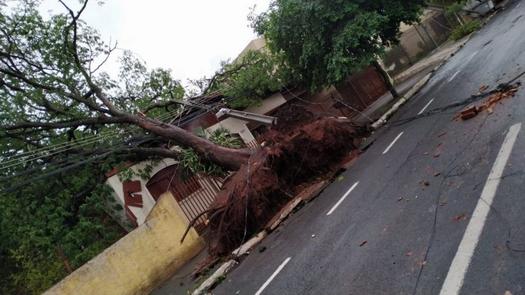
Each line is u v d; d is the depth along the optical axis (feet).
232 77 60.18
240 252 28.12
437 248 12.39
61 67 42.45
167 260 32.68
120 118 40.55
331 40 48.26
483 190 14.07
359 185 25.40
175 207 35.19
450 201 14.93
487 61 37.76
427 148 23.16
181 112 48.44
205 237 36.09
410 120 35.22
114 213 48.67
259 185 31.35
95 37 44.37
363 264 14.52
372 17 44.16
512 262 9.72
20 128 38.81
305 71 54.95
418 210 15.94
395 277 12.32
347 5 45.34
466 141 19.98
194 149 38.60
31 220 41.32
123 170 43.78
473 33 74.43
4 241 41.78
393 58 89.15
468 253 11.12
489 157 16.42
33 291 36.27
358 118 58.90
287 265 19.90
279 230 28.19
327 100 64.69
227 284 23.88
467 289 9.80
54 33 41.55
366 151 34.68
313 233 22.09
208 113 52.34
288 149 33.30
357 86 69.00
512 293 8.78
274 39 51.75
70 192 45.57
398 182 20.83
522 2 69.05
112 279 29.37
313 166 34.14
